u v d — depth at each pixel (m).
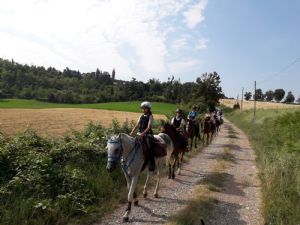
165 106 87.50
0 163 8.52
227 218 8.45
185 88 106.12
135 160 8.45
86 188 9.07
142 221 8.04
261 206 9.30
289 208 8.36
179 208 9.07
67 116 49.72
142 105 9.26
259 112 54.31
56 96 111.38
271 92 160.75
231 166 15.06
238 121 54.28
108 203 8.85
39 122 37.88
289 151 14.55
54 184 8.56
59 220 7.34
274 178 10.87
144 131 8.91
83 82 153.38
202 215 8.35
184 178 12.49
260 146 20.20
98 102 114.81
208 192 10.47
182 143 12.23
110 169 7.82
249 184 11.89
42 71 169.38
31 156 9.08
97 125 15.55
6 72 137.62
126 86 123.12
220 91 55.81
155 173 12.61
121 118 47.88
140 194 10.11
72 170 9.49
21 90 122.50
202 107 50.88
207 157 17.33
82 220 7.68
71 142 11.33
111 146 8.01
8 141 10.05
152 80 127.38
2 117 43.16
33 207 7.30
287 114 26.77
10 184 7.81
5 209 6.98
